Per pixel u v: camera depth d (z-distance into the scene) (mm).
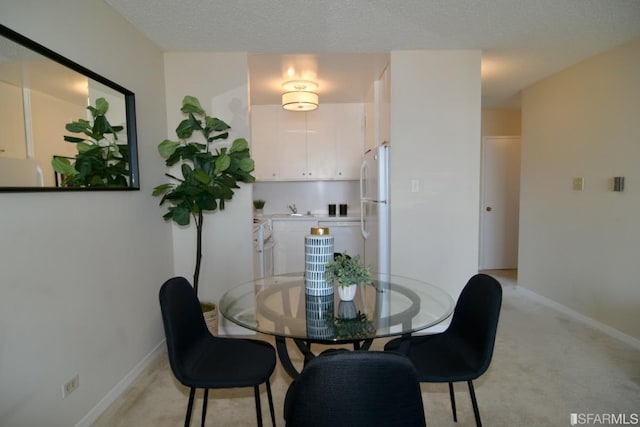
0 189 1348
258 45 2803
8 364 1415
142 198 2510
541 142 3783
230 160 2572
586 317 3213
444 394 2146
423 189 3049
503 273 5031
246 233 3029
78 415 1806
